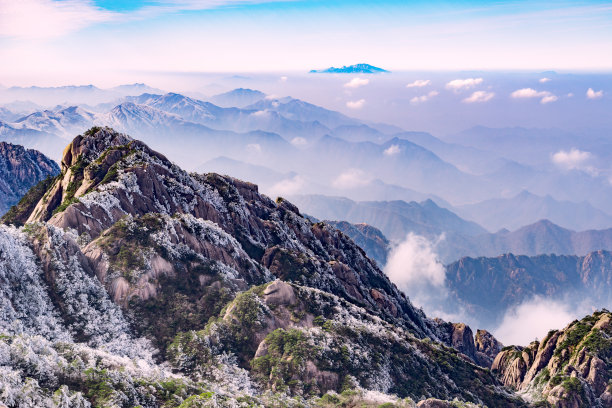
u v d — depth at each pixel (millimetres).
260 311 109625
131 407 68562
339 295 164125
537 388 132375
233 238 148250
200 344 100125
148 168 151125
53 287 100812
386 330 124562
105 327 99000
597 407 119625
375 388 102000
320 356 102125
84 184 149625
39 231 107875
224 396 79625
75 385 69125
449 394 114438
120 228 118875
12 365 67250
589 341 132875
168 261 116688
